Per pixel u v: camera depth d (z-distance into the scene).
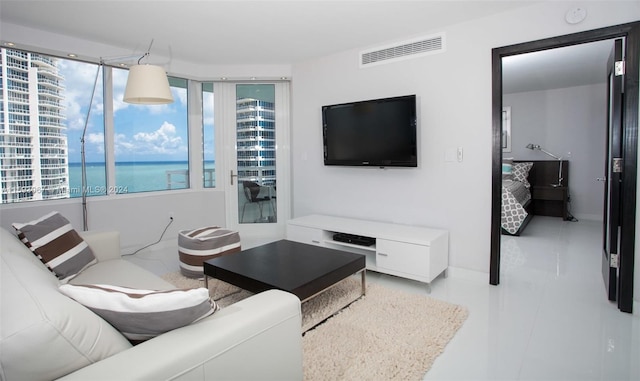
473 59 3.17
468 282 3.23
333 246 3.72
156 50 4.01
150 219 4.39
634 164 2.50
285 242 3.23
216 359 1.13
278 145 4.99
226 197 5.02
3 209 3.33
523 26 2.90
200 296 1.16
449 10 2.95
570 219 6.07
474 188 3.24
